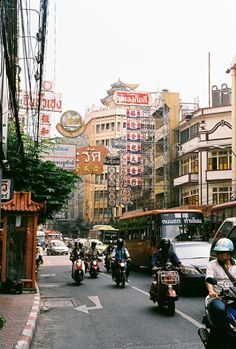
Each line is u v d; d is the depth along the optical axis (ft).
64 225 324.19
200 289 47.67
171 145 166.81
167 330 30.60
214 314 18.65
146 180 173.99
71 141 86.48
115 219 249.96
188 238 71.77
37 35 31.40
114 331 30.76
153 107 175.83
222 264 21.53
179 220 72.59
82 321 34.76
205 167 142.00
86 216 289.53
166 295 35.96
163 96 169.17
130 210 208.23
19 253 50.88
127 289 55.67
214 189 139.33
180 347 25.82
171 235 71.67
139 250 82.07
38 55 32.91
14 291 48.44
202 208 123.75
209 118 144.77
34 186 63.57
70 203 326.24
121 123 279.69
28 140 64.80
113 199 195.11
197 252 51.93
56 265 107.04
